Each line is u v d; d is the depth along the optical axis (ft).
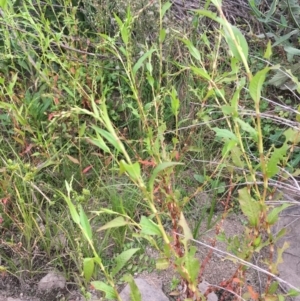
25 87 3.01
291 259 2.35
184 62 2.98
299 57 3.34
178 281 2.22
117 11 3.19
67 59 2.78
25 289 2.35
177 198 2.06
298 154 2.67
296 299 2.21
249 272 2.32
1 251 2.46
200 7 3.47
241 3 3.60
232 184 2.22
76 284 2.34
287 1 3.20
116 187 2.63
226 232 2.53
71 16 2.95
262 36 3.29
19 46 3.10
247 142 2.73
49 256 2.45
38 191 2.54
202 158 2.80
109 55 3.10
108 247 2.47
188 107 2.89
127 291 2.24
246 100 2.97
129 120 2.93
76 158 2.80
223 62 3.10
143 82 2.95
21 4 3.34
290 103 3.10
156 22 2.97
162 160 2.09
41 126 2.86
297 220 2.50
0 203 2.48
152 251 2.44
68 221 2.50
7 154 2.80
